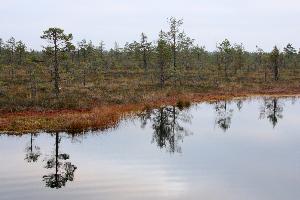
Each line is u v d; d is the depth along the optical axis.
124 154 23.11
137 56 91.88
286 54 107.12
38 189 16.59
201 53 108.25
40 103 41.50
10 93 48.38
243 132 30.19
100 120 33.53
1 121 33.03
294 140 26.81
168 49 64.00
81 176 18.52
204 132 30.42
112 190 16.38
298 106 48.38
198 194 15.81
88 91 52.59
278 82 77.06
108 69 84.25
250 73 88.81
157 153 23.25
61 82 61.06
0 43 98.81
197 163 20.77
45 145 25.86
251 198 15.37
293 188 16.61
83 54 97.94
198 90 63.72
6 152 23.83
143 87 60.97
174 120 37.09
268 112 42.50
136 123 35.38
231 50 88.38
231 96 60.44
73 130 31.25
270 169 19.55
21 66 79.94
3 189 16.59
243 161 21.17
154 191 16.17
